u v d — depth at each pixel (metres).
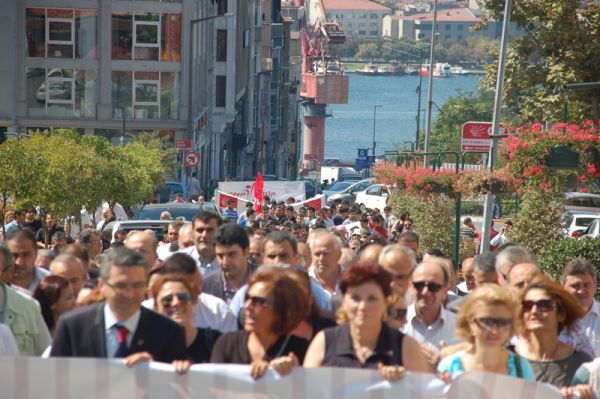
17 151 61.62
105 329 17.02
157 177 92.12
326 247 23.80
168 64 132.38
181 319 18.39
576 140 48.50
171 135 133.75
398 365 16.31
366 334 16.31
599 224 69.94
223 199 80.00
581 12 66.88
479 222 85.38
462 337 16.83
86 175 66.44
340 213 68.62
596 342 22.30
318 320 17.91
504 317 16.50
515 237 50.16
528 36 69.00
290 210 63.62
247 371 16.17
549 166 47.84
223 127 189.75
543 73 68.88
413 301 21.27
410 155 88.81
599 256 38.34
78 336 17.02
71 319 17.11
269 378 16.17
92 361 16.39
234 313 21.03
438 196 64.06
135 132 132.50
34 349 20.31
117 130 132.38
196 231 27.30
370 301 16.14
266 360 17.02
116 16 130.88
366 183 129.62
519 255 22.41
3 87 128.38
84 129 131.62
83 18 130.25
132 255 16.97
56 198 64.50
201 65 159.38
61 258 22.03
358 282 16.16
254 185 85.94
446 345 19.14
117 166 72.75
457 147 156.88
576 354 18.62
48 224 54.78
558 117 68.44
